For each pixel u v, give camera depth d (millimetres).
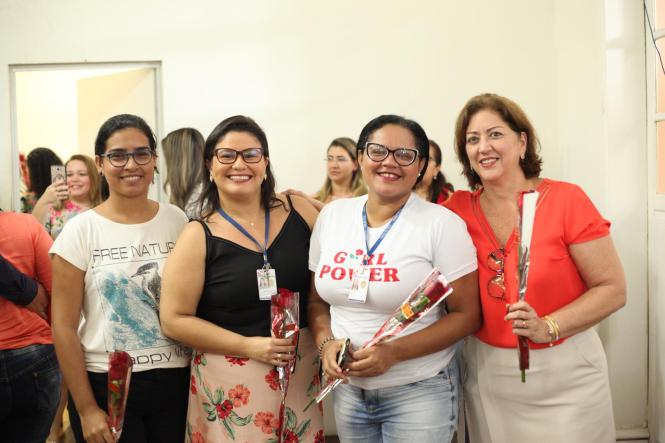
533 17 4223
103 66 4160
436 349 1851
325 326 1979
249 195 1960
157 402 1958
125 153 1923
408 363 1859
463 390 2221
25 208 4168
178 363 1984
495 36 4227
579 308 1858
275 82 4191
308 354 2000
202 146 2953
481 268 1987
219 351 1877
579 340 1954
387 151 1838
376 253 1859
